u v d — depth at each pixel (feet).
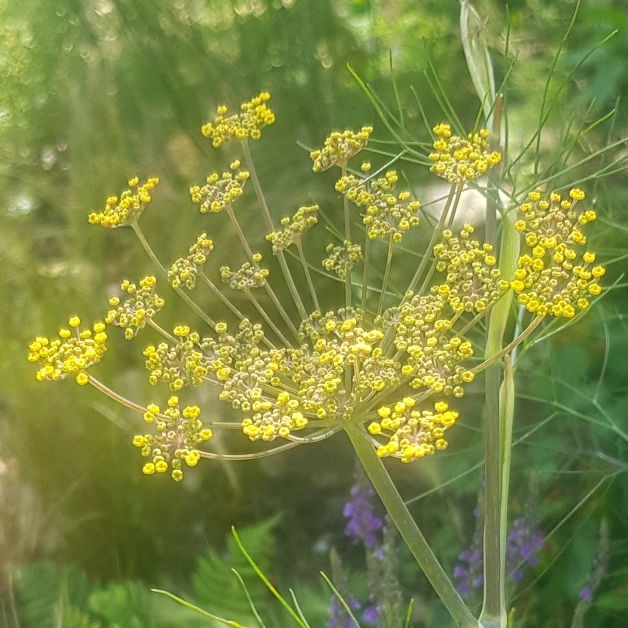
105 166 1.04
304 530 1.04
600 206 0.95
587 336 1.02
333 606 0.80
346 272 0.60
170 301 1.03
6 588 0.94
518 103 1.06
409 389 1.07
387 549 0.83
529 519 0.85
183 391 1.02
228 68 1.16
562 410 0.96
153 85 1.11
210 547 0.99
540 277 0.53
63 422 1.01
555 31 1.11
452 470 0.99
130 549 0.99
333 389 0.51
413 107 1.13
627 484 0.94
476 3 1.05
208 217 1.06
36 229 1.07
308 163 1.11
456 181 0.56
